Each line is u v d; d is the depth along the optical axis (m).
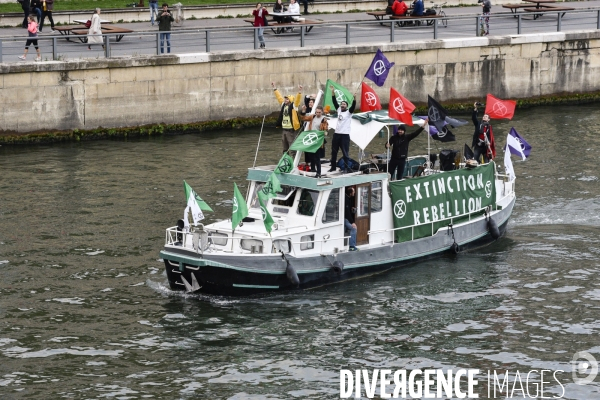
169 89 116.25
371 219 70.62
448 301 66.19
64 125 111.31
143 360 56.97
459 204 76.00
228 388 53.94
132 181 93.62
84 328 61.03
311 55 122.62
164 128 116.25
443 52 129.88
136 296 66.00
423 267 72.50
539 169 99.81
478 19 133.75
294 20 137.25
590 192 92.00
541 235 80.38
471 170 76.94
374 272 70.81
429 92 130.25
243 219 67.88
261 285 65.38
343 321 62.62
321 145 67.38
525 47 134.62
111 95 113.25
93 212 83.69
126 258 73.06
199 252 64.25
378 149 104.12
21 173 96.00
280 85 122.12
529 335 61.09
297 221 67.50
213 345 58.94
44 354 57.53
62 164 99.88
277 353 58.12
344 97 72.31
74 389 53.56
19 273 69.75
